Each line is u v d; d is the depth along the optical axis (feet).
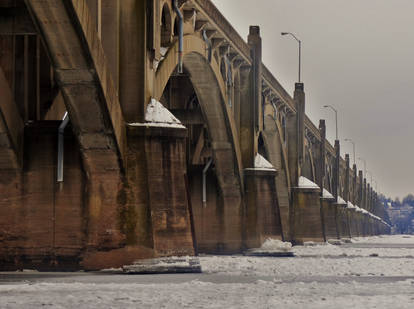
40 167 133.18
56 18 111.24
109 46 135.13
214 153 222.28
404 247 329.11
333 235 396.37
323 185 418.51
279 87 283.59
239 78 236.22
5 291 94.48
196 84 203.10
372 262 174.60
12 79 135.95
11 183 133.59
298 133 329.52
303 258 197.57
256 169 232.32
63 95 124.06
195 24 184.65
